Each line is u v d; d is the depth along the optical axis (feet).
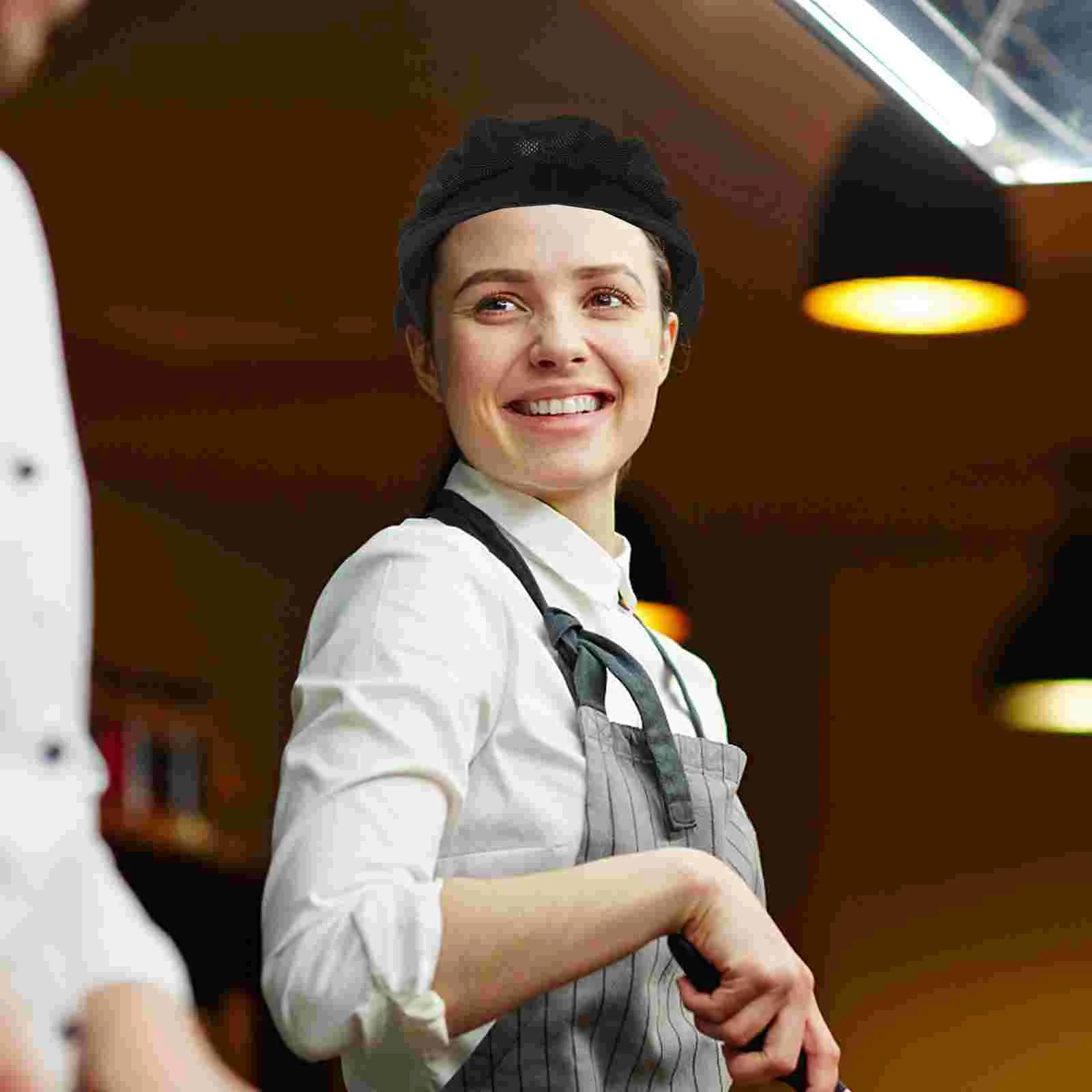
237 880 25.73
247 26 13.65
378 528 26.50
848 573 27.63
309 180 16.63
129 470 25.40
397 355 21.76
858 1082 26.71
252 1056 23.76
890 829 27.17
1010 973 26.30
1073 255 17.62
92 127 15.61
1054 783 26.45
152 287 19.58
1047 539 26.11
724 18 12.72
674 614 15.37
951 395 22.59
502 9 13.08
